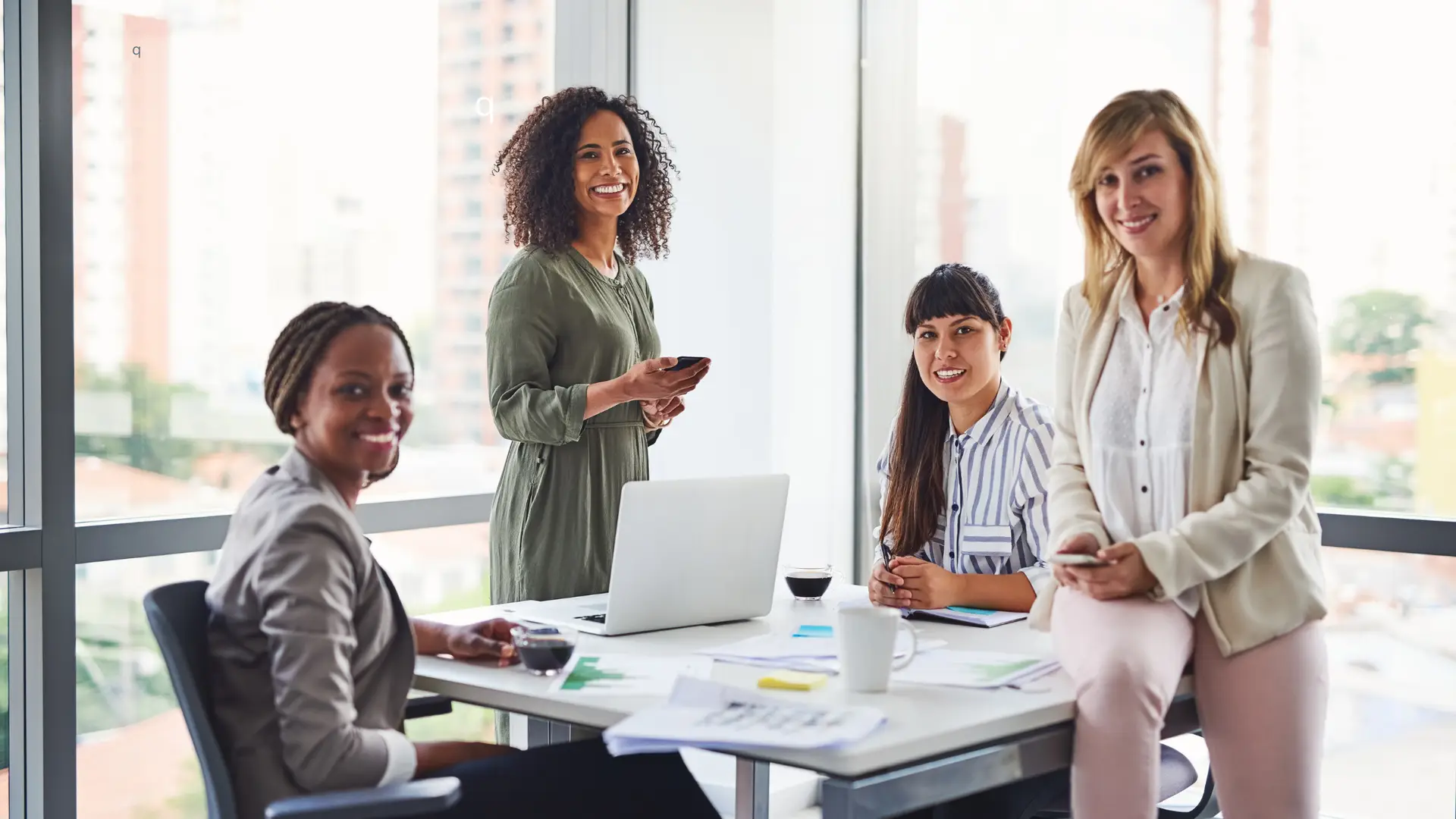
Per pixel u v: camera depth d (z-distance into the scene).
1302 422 2.03
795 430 4.01
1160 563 1.94
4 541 2.73
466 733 3.74
